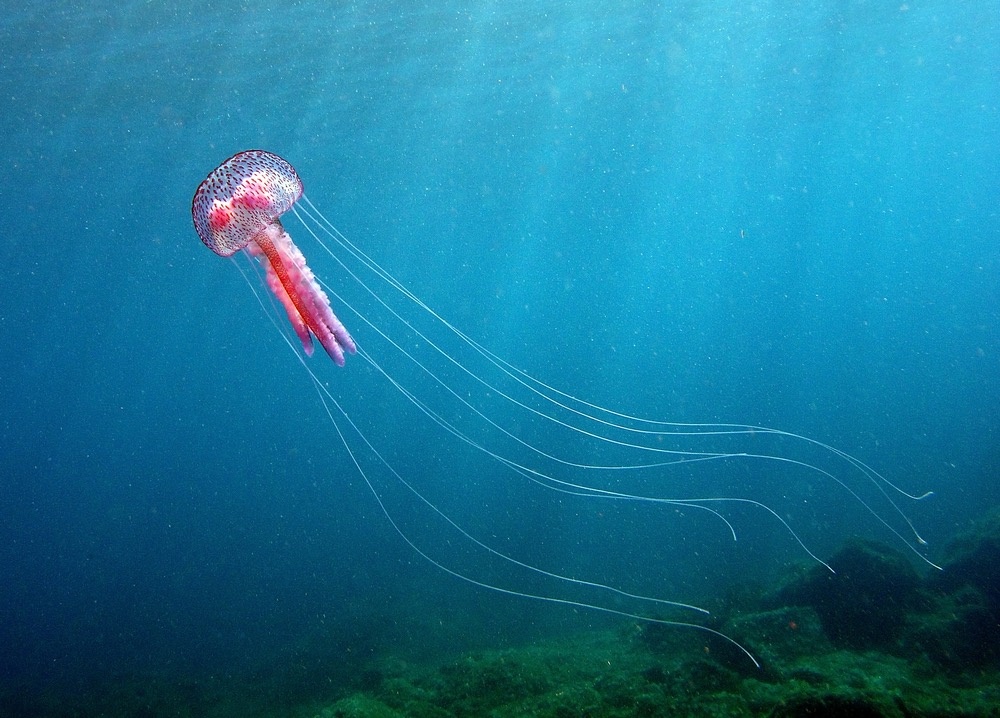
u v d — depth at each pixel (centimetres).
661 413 2767
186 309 4228
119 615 1550
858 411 2148
